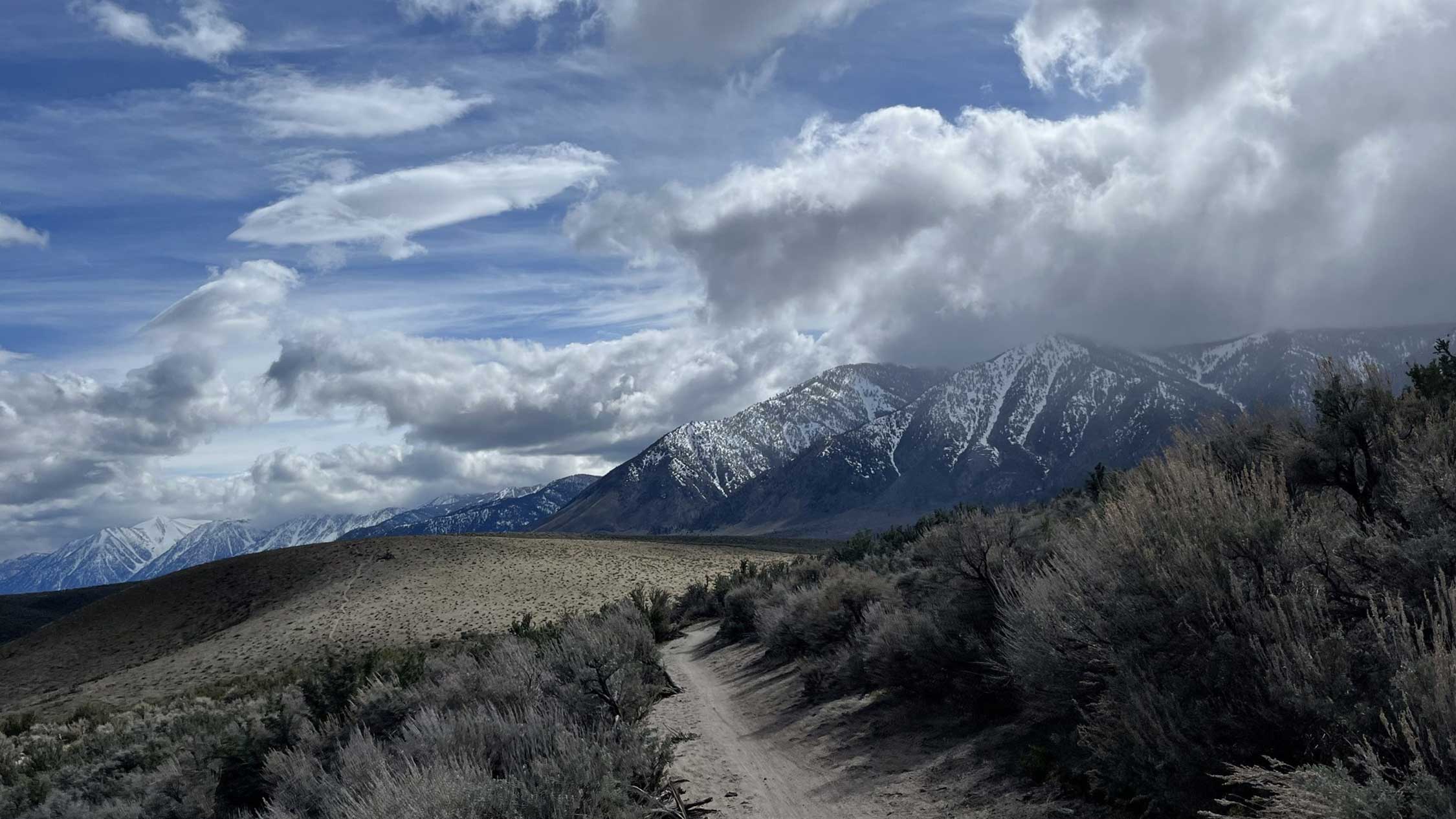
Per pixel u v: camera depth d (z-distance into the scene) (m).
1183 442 9.59
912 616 13.84
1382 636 5.02
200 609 95.75
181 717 24.34
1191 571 6.23
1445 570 5.44
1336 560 6.12
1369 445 8.10
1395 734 4.43
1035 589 8.90
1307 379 9.41
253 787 12.07
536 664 13.97
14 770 20.02
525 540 130.12
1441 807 3.71
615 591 84.88
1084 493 18.52
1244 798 5.41
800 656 21.67
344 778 8.97
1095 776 7.22
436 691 12.52
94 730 31.34
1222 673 5.66
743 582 45.31
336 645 67.50
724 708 18.05
